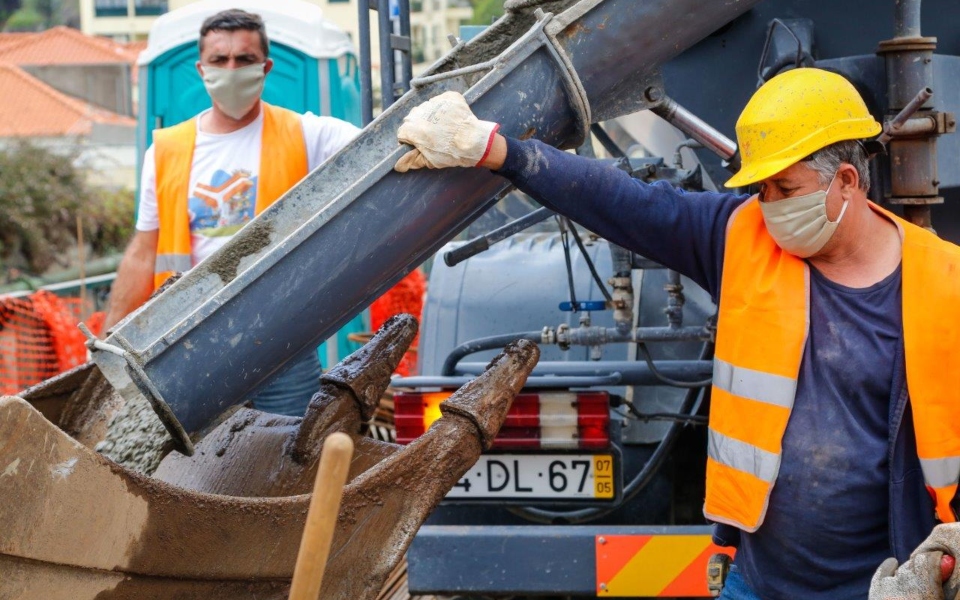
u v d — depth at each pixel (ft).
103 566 5.90
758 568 7.32
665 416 10.82
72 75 141.18
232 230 12.48
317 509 5.01
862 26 10.81
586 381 10.58
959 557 5.76
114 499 5.85
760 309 7.00
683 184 10.52
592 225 7.47
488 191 7.54
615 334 10.36
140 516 6.03
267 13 21.70
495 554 10.46
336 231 6.95
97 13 176.86
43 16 194.80
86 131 121.60
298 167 12.53
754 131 6.81
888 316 6.79
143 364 6.70
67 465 5.57
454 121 6.93
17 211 84.69
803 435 6.90
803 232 6.77
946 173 9.96
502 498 10.81
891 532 6.80
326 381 8.54
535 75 7.30
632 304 10.45
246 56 11.98
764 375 6.95
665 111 8.42
